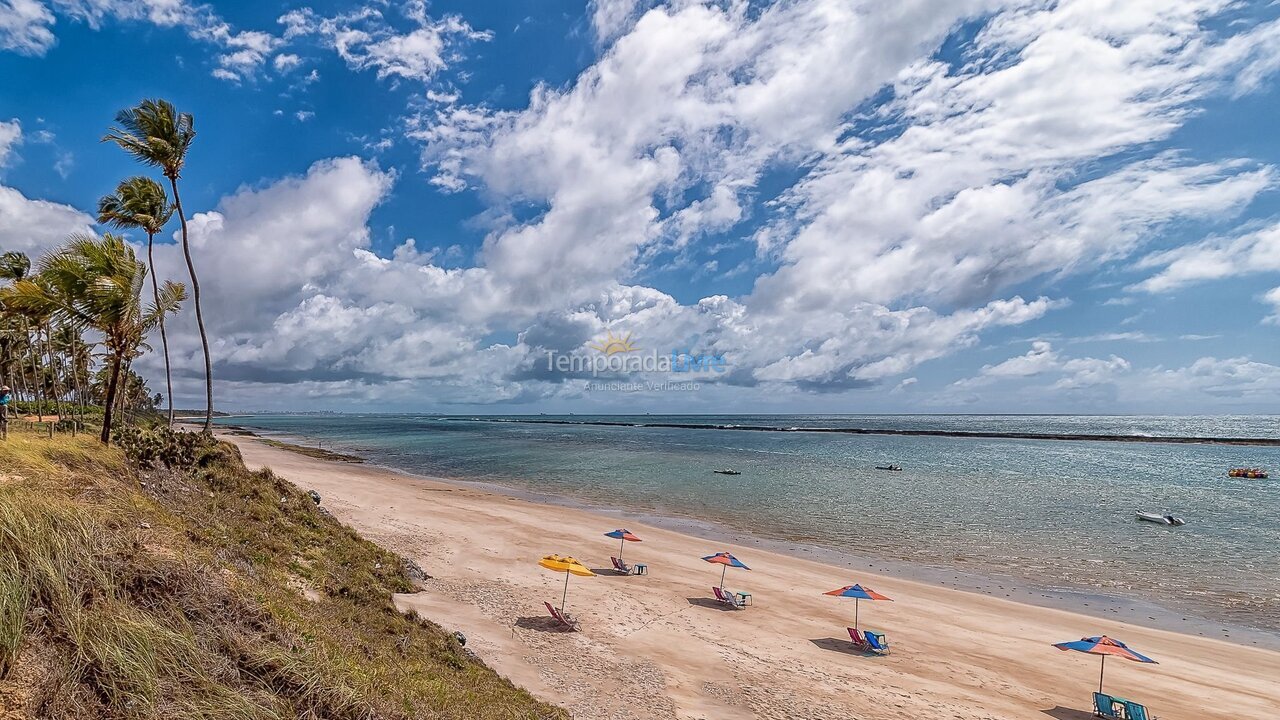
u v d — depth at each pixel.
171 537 8.75
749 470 65.62
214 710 5.57
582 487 50.44
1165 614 21.31
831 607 20.52
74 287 15.59
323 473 50.47
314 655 7.38
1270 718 13.91
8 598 5.26
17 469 9.84
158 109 25.03
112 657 5.46
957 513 40.25
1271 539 33.38
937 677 15.38
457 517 31.73
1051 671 16.05
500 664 13.66
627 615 18.39
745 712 12.79
